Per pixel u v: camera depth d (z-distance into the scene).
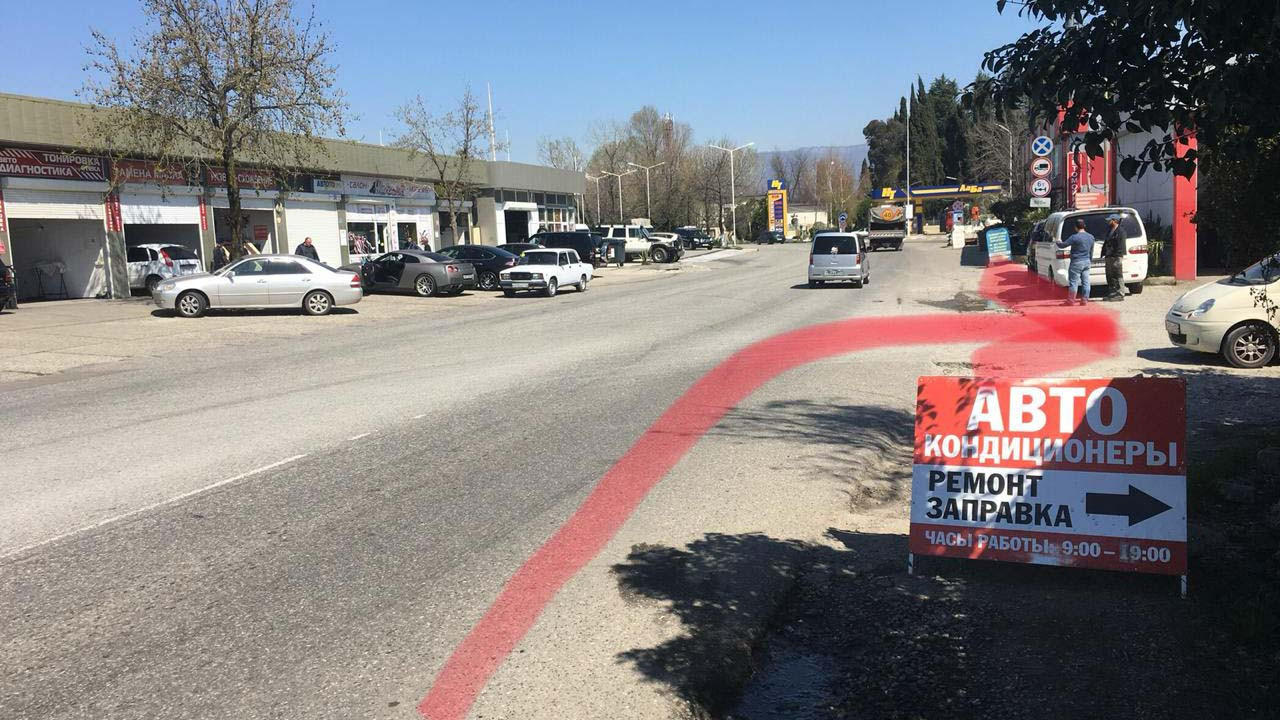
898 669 3.95
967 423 4.93
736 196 104.25
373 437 8.48
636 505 6.30
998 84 4.24
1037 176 33.84
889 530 5.80
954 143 100.88
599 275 40.06
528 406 9.93
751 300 24.56
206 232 31.16
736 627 4.34
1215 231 6.63
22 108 24.70
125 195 27.97
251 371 13.12
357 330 18.98
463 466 7.38
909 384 10.95
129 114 23.62
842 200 109.00
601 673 3.90
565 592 4.78
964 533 4.88
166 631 4.35
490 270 31.17
